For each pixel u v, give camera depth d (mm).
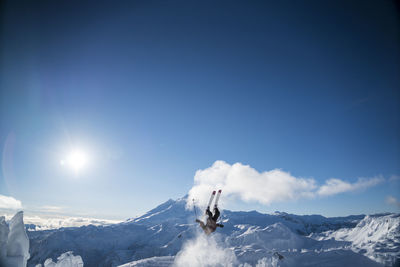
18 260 27094
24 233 28562
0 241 26906
